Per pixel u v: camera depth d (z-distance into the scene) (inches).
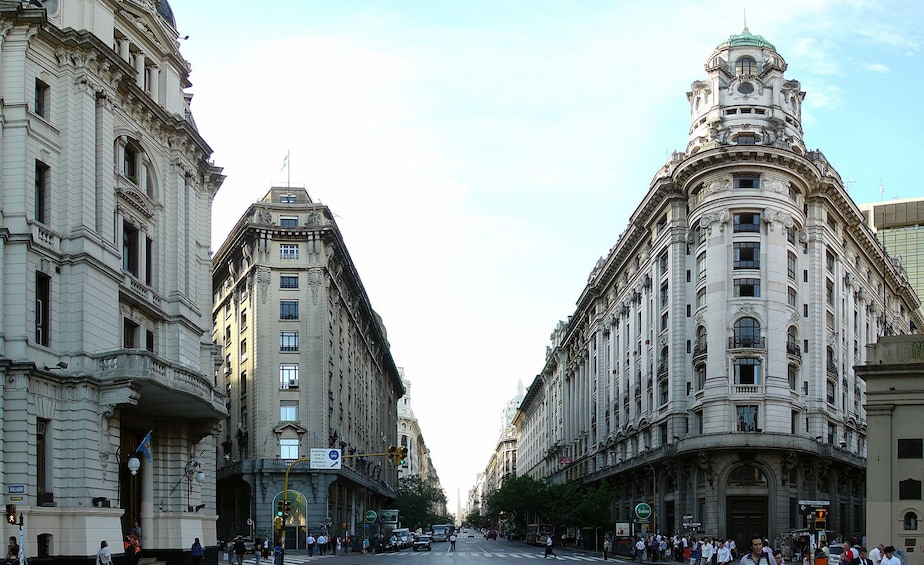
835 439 3105.3
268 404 3152.1
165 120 1886.1
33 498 1409.9
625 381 3823.8
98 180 1620.3
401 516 5413.4
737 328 2837.1
